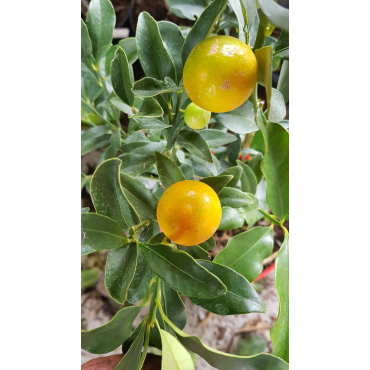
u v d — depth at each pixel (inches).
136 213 6.9
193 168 10.1
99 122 10.8
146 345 7.3
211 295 6.3
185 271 6.5
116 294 6.8
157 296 7.5
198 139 7.1
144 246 6.9
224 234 13.4
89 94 10.3
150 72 7.2
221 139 8.7
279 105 7.4
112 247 6.8
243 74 5.5
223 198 7.6
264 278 11.6
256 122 7.3
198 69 5.5
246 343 10.2
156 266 6.7
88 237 6.7
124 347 8.1
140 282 7.8
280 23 5.6
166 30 8.0
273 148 7.8
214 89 5.5
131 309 7.2
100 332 7.2
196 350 7.1
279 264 8.0
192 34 6.7
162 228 6.3
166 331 7.6
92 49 9.1
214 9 6.6
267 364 6.7
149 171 11.1
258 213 9.6
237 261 8.1
